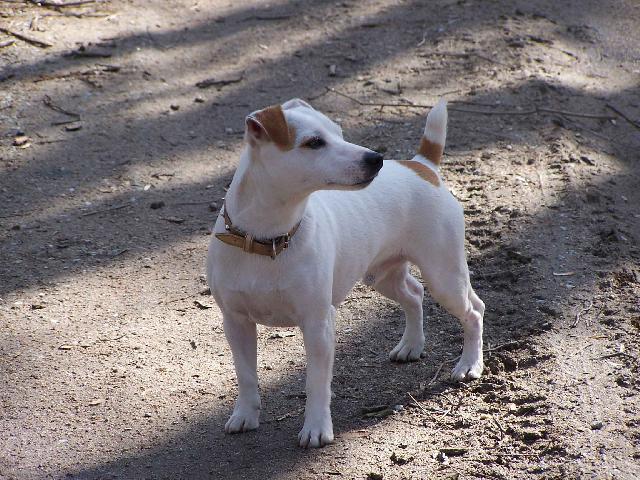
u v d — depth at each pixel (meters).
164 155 10.33
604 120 10.95
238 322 5.80
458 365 6.59
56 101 11.19
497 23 13.40
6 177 9.81
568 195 9.07
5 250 8.61
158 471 5.59
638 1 14.71
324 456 5.59
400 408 6.16
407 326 6.90
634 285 7.47
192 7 13.84
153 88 11.63
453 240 6.35
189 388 6.59
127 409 6.31
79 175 9.92
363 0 14.33
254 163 5.25
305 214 5.48
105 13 13.27
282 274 5.43
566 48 12.85
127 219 9.18
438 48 12.67
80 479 5.54
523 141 10.29
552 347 6.64
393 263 6.50
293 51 12.65
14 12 12.97
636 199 9.20
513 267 7.94
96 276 8.23
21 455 5.80
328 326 5.60
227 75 11.98
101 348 7.11
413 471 5.33
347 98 11.41
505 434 5.66
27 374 6.73
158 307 7.75
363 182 5.11
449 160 9.98
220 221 5.59
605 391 5.94
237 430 5.95
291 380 6.66
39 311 7.64
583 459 5.22
